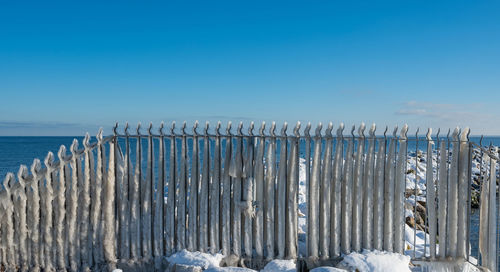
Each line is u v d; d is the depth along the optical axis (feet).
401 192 15.81
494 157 15.42
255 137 15.75
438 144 16.01
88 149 15.35
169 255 15.92
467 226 15.80
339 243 15.92
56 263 15.33
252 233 16.20
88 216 15.49
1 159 124.67
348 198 15.87
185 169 15.93
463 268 15.71
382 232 15.96
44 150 177.88
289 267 14.84
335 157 15.89
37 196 14.96
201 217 15.92
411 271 16.33
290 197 15.80
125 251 15.83
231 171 15.56
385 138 15.76
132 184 15.98
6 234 14.85
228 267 14.32
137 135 15.79
